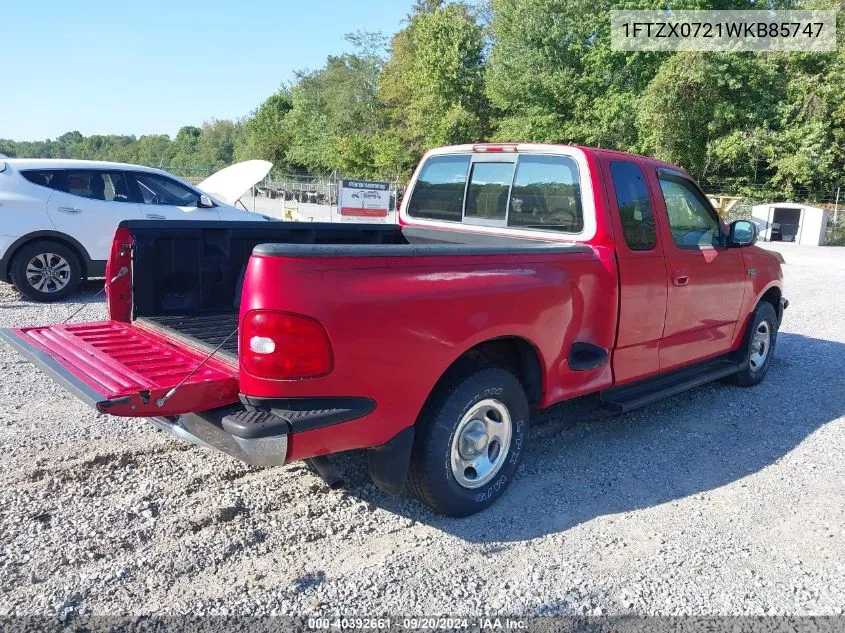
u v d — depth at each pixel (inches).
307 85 2834.6
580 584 121.3
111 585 114.9
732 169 1285.7
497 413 146.6
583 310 160.6
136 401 107.3
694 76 1138.0
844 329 362.3
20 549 123.4
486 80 1528.1
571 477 166.6
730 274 213.3
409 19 2290.8
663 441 193.2
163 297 168.2
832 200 1250.6
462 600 115.3
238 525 136.0
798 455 185.3
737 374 244.8
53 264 344.5
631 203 174.9
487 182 195.3
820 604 118.0
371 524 139.3
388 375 120.6
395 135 2066.9
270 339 109.3
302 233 192.2
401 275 121.3
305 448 113.7
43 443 169.3
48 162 344.8
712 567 128.5
